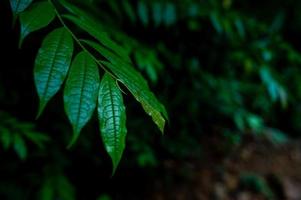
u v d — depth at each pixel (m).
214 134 4.30
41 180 2.48
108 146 0.75
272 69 2.94
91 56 0.84
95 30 0.98
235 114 4.09
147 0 2.19
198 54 3.90
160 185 3.45
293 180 3.89
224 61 4.09
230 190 3.58
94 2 2.04
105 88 0.79
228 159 4.02
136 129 3.16
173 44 3.54
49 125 2.68
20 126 2.01
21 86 2.61
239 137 4.35
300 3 4.91
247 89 4.53
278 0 4.92
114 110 0.78
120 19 2.15
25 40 2.24
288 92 3.68
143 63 1.98
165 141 3.66
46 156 2.59
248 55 3.02
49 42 0.82
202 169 3.75
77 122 0.75
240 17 2.82
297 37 5.22
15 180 2.52
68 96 0.76
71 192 2.47
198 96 3.83
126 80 0.84
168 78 3.51
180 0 2.43
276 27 4.85
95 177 3.31
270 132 4.71
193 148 3.88
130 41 2.04
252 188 3.60
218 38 3.76
